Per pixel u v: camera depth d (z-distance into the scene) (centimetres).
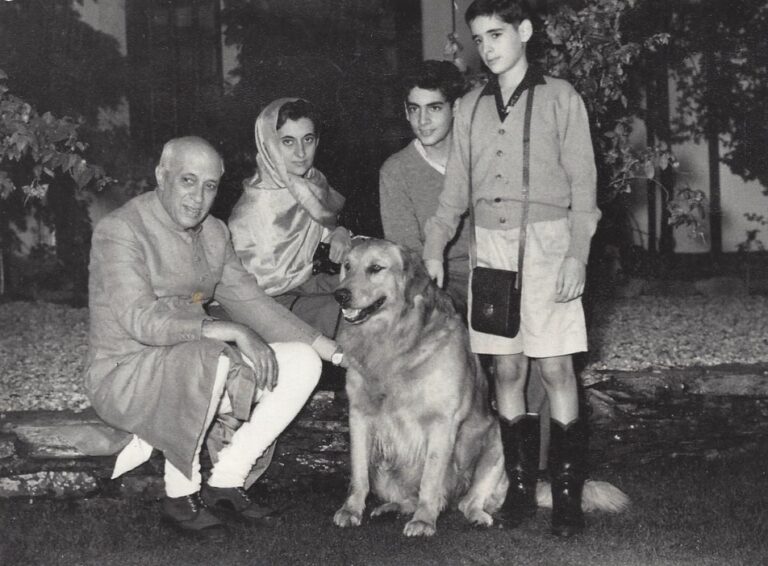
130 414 374
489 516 399
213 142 805
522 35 361
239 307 414
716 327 664
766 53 826
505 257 364
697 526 380
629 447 475
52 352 614
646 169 552
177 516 374
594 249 707
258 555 350
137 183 827
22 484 413
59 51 801
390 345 387
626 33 752
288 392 383
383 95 744
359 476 401
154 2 812
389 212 452
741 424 485
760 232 856
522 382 390
